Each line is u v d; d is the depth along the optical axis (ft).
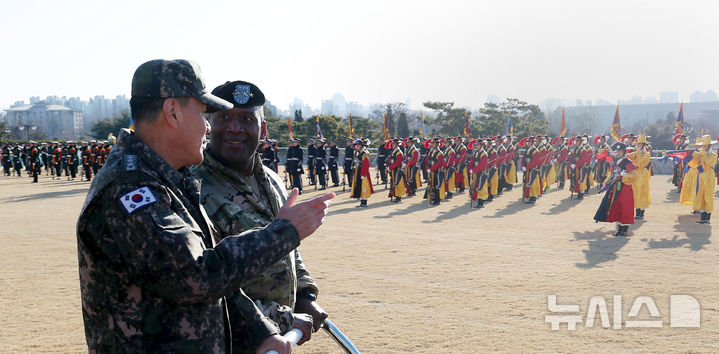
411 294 27.32
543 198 70.28
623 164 42.55
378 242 41.09
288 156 83.10
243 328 7.61
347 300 26.43
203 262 6.40
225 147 9.60
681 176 78.33
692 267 32.50
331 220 52.44
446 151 77.77
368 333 21.98
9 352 20.48
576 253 36.68
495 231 45.73
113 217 6.45
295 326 8.75
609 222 45.65
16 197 75.82
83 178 109.50
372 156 135.03
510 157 79.10
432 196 64.75
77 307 26.12
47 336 22.24
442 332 22.00
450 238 42.63
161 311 6.62
